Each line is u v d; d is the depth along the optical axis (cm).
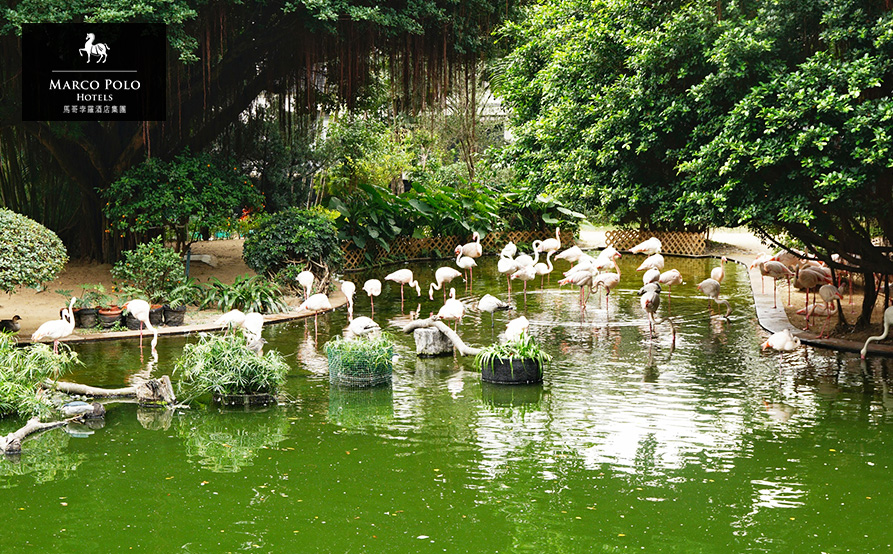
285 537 604
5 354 948
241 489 700
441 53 1884
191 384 1020
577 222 3111
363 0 1717
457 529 615
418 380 1088
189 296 1602
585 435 837
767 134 1044
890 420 876
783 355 1205
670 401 962
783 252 1803
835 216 1227
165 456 789
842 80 990
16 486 710
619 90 1173
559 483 706
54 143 1845
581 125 1296
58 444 830
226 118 2000
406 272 1691
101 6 1416
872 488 689
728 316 1529
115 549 584
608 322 1498
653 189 1213
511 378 1046
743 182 1085
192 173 1800
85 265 1989
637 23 1205
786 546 581
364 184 2516
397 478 722
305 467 753
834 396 975
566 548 580
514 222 3062
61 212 2064
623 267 2444
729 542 588
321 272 1845
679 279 1616
